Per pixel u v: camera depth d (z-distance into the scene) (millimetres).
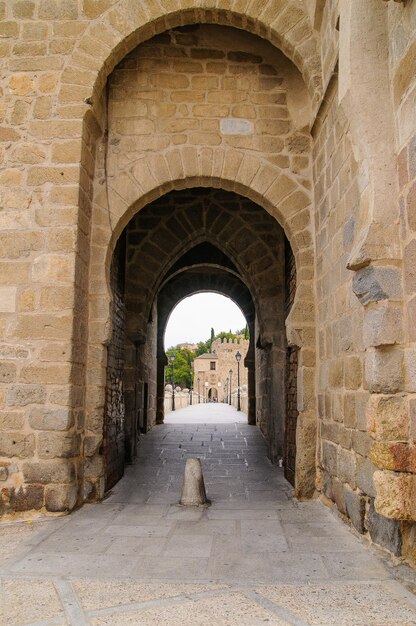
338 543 4453
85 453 6195
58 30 6434
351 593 3361
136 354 9688
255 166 6887
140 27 6383
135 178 6859
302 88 6895
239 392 25656
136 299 9875
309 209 6785
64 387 5750
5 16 6500
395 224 4020
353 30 4266
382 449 3814
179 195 10164
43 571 3826
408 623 2924
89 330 6449
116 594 3373
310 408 6359
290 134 6961
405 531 3814
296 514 5512
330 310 5773
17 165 6211
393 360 3877
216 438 11516
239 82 7086
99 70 6344
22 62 6398
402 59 3963
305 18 6289
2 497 5574
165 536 4742
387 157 4105
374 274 3938
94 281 6562
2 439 5684
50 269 5984
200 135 6945
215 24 7039
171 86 7078
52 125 6270
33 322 5883
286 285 9008
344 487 5062
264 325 9633
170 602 3229
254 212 10047
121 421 7848
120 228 6941
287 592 3387
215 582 3578
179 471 8055
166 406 21969
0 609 3141
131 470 8148
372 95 4184
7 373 5793
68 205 6109
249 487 6961
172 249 10109
